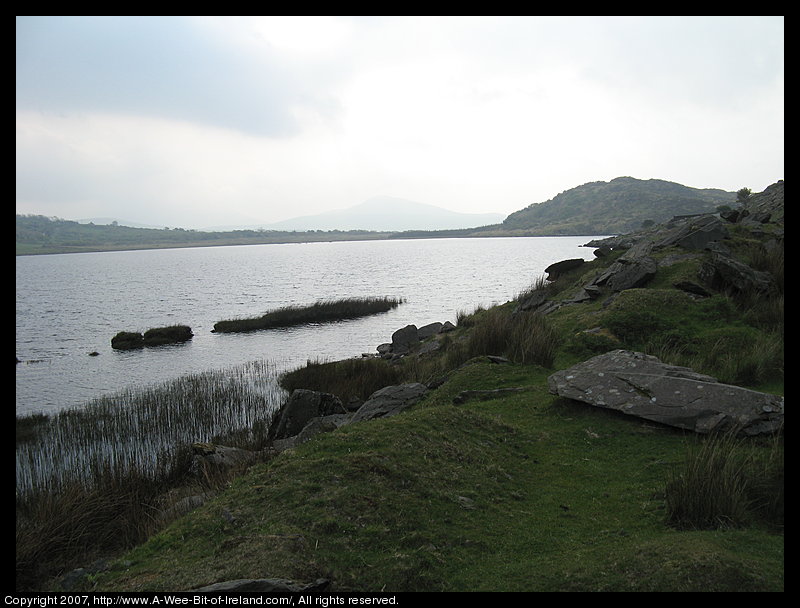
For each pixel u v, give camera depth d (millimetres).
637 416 11188
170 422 21328
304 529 7312
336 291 77938
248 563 6402
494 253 157000
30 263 192375
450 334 28688
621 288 20703
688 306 17609
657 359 12766
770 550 6473
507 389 14742
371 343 40469
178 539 7703
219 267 146875
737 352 14289
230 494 8844
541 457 10555
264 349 39719
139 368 35062
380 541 7203
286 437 18219
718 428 10000
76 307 68750
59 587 7496
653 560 6195
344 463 9078
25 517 11648
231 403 23781
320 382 24656
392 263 137000
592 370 12859
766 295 17281
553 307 23219
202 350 40188
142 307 67812
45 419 22844
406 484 8680
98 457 17688
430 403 15352
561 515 8305
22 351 41625
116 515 11938
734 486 7617
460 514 8148
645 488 8859
